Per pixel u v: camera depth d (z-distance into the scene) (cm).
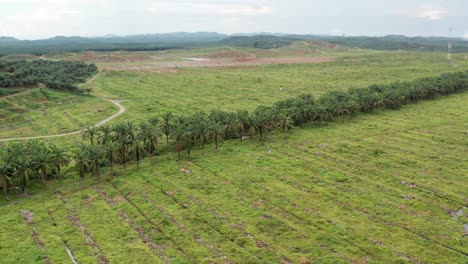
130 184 8956
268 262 5981
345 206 7750
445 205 7819
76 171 9844
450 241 6512
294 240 6594
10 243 6606
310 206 7781
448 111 15488
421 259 6016
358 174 9400
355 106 14375
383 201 7956
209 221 7256
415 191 8425
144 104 17488
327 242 6519
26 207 7956
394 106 16062
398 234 6738
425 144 11581
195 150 11294
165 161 10456
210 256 6197
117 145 9575
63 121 14700
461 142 11644
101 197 8388
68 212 7706
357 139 12119
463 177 9119
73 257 6253
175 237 6750
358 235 6694
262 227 7006
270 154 10869
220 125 11575
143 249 6394
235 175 9356
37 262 6059
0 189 8681
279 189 8569
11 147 9212
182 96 19375
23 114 15488
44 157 8675
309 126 13600
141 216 7488
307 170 9681
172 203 8031
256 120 11894
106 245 6512
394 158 10394
